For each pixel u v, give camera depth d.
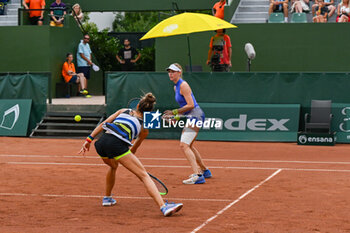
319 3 54.41
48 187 23.14
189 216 17.67
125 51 58.50
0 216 17.67
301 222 16.73
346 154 35.09
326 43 50.94
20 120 45.41
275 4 55.28
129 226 16.27
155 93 43.53
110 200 19.44
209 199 20.58
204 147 39.00
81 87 55.25
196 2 60.31
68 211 18.50
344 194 21.39
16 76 46.00
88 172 27.31
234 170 28.25
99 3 61.81
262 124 42.31
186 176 26.30
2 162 30.88
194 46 52.50
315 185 23.50
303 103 42.31
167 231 15.59
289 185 23.55
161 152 35.97
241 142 42.25
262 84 42.59
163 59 52.97
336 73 41.69
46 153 35.00
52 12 57.56
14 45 54.06
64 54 56.84
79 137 43.75
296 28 51.25
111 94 44.47
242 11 59.00
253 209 18.70
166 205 17.41
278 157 33.66
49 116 45.91
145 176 17.72
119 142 17.66
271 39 51.53
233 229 15.84
